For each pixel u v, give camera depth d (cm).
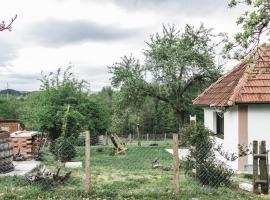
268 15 830
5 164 1617
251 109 1666
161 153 2547
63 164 1858
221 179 1239
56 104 2645
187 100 3384
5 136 1622
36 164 1880
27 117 2572
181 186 1209
